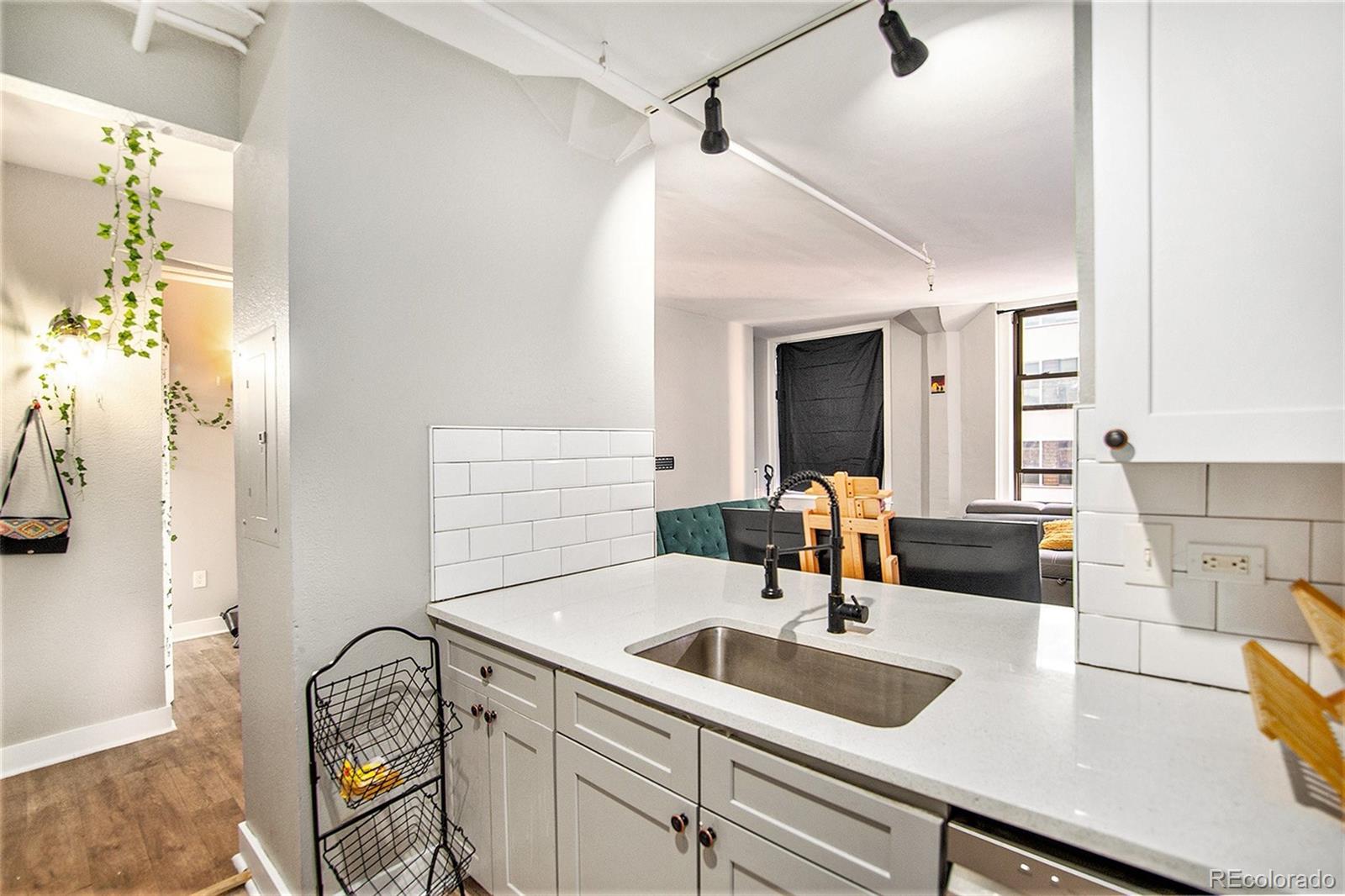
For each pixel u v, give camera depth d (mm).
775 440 7078
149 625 2674
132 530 2635
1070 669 1179
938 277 4383
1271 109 832
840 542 1435
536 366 1993
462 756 1679
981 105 2027
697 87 1917
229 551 4262
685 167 2504
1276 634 1021
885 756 868
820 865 937
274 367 1537
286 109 1469
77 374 2504
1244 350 854
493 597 1793
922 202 2881
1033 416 5477
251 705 1751
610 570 2160
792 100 1996
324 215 1521
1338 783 682
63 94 1508
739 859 1036
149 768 2391
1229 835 691
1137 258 925
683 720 1123
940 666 1221
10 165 2373
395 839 1657
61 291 2473
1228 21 857
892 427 6191
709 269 4105
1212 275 874
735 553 2393
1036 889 753
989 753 871
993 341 5488
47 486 2441
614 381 2244
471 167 1817
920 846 839
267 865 1652
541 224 2004
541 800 1429
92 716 2537
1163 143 905
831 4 1545
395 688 1657
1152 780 799
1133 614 1146
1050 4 1534
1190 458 892
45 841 1955
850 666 1358
